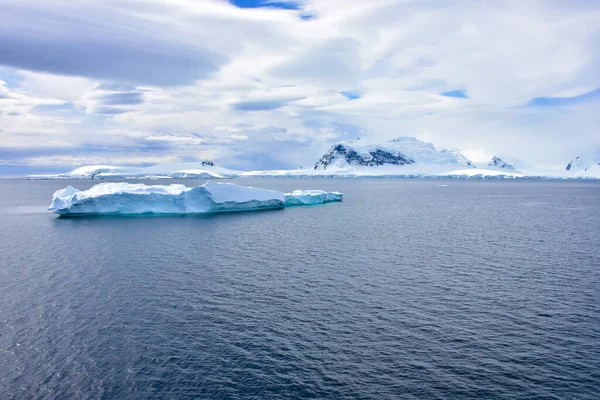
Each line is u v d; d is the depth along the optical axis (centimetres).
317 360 2098
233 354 2156
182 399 1792
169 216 7656
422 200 12269
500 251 4541
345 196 14275
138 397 1811
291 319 2588
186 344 2264
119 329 2447
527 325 2497
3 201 11775
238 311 2712
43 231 5841
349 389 1856
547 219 7444
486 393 1825
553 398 1789
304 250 4572
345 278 3453
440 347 2228
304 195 10475
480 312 2700
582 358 2109
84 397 1817
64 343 2278
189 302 2870
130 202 7575
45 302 2864
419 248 4706
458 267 3825
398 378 1941
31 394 1838
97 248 4616
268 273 3594
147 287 3188
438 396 1805
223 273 3581
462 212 8756
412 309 2753
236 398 1795
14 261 4003
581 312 2695
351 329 2447
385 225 6625
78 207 7362
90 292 3072
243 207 8725
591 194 15338
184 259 4103
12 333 2392
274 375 1966
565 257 4238
